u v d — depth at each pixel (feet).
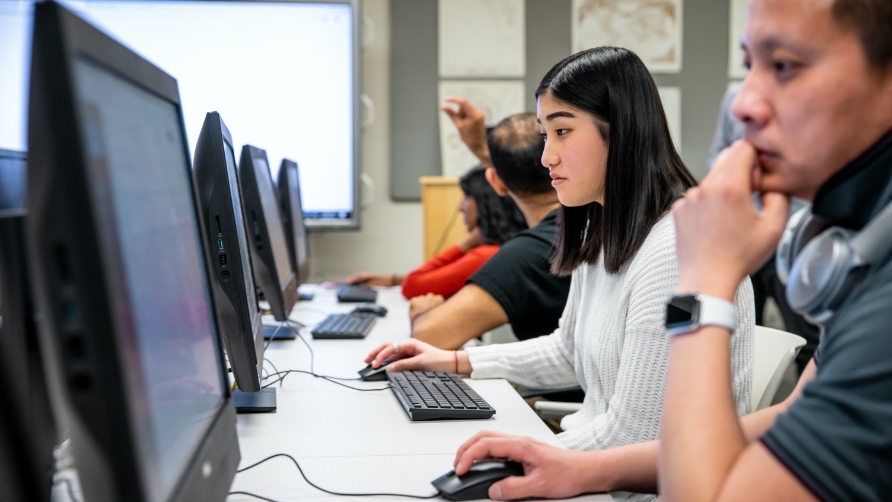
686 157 12.58
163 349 1.99
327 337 6.20
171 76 2.53
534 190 6.13
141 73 2.11
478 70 12.34
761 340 4.27
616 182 3.79
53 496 2.50
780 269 2.24
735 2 12.45
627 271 3.82
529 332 5.77
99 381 1.53
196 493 2.05
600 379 4.04
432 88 12.35
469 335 5.62
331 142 11.87
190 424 2.17
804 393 1.93
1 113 7.88
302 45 11.69
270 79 11.70
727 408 2.10
